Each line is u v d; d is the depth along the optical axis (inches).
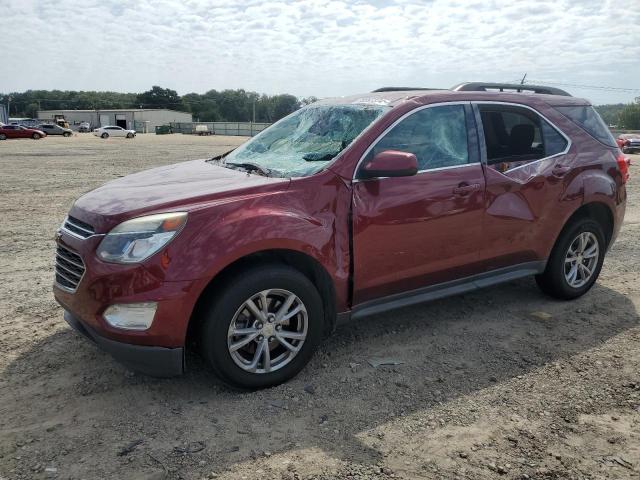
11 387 141.9
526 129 190.5
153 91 5556.1
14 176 634.8
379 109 167.3
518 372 154.8
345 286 151.9
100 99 6176.2
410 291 167.5
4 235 310.0
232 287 133.3
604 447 120.9
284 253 143.9
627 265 260.7
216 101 5634.8
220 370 136.2
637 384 148.3
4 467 110.8
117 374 149.6
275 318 141.6
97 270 128.4
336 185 148.9
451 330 182.9
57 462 112.9
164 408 134.2
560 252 200.2
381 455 117.2
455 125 174.2
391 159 146.6
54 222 352.5
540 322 190.2
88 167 775.1
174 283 126.7
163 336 128.2
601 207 210.7
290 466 113.2
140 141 1918.1
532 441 122.6
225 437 122.9
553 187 191.5
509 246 185.0
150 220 129.4
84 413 131.2
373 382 148.3
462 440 122.7
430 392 143.6
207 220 131.5
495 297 214.7
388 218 155.8
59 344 166.7
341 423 129.1
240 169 167.6
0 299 203.5
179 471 111.2
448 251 170.6
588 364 159.8
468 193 170.6
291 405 136.6
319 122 179.0
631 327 187.0
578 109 209.3
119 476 109.1
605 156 209.3
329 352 165.9
